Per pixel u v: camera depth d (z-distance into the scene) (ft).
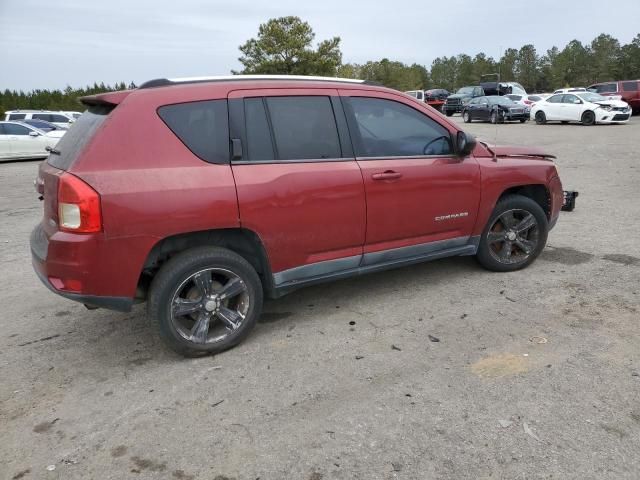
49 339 13.28
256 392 10.53
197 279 11.61
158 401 10.34
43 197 11.88
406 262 14.60
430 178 14.19
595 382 10.34
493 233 16.12
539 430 9.00
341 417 9.59
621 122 78.48
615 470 8.04
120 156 10.62
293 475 8.21
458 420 9.36
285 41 137.80
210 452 8.80
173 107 11.22
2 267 19.42
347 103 13.28
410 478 8.05
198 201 11.10
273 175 11.97
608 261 17.38
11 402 10.46
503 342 12.14
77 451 8.93
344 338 12.71
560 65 285.64
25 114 83.87
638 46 264.52
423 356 11.67
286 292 13.01
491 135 65.67
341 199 12.85
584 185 31.68
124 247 10.62
